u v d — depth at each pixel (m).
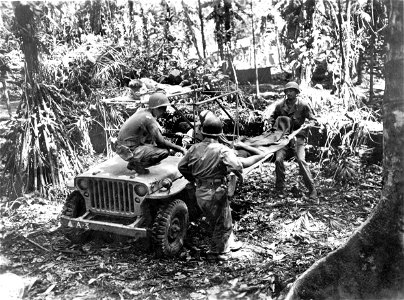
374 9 9.50
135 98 7.00
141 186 5.48
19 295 4.66
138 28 12.94
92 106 9.45
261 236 6.01
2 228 6.54
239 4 11.37
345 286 3.79
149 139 5.76
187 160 5.47
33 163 7.71
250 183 8.02
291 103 7.30
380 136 8.38
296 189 7.37
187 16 11.77
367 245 3.71
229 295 4.68
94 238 6.21
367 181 7.78
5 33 11.23
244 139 7.30
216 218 5.44
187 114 9.15
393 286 3.61
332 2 10.07
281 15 10.90
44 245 6.03
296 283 4.00
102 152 9.73
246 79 12.13
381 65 10.81
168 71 11.00
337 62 9.31
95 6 12.65
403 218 3.54
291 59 10.65
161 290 4.83
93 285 5.01
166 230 5.44
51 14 10.12
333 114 8.62
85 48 10.59
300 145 7.29
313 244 5.68
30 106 7.78
